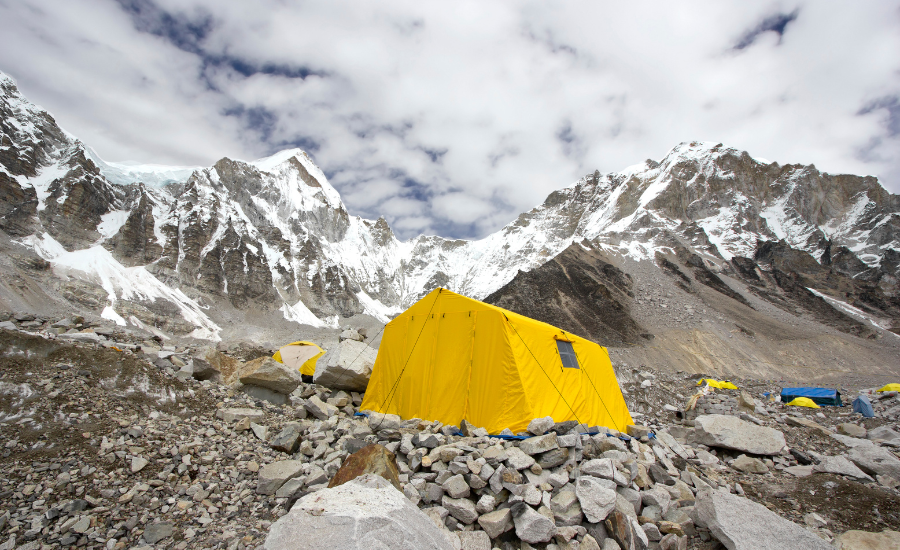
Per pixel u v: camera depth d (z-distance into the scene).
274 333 165.38
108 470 7.96
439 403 12.95
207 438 10.08
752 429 14.83
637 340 117.69
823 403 32.94
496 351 12.45
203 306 167.88
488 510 7.84
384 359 15.05
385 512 5.26
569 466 9.23
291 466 8.95
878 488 11.62
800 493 11.60
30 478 7.27
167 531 6.91
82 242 157.88
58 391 9.40
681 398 29.27
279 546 4.66
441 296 14.45
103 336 15.20
